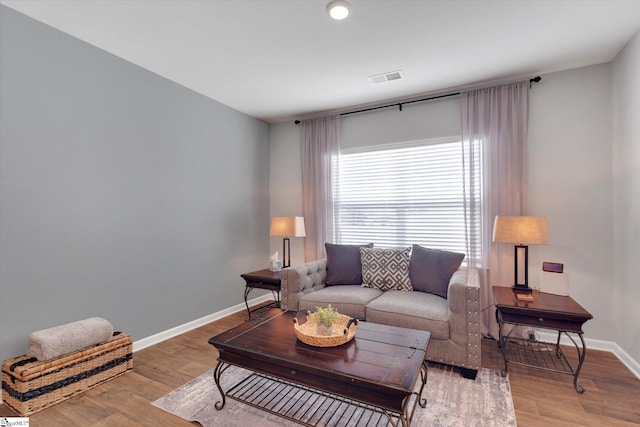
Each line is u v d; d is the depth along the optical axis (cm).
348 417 189
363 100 376
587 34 240
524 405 200
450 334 236
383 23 226
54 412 196
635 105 240
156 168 309
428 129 360
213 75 312
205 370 250
